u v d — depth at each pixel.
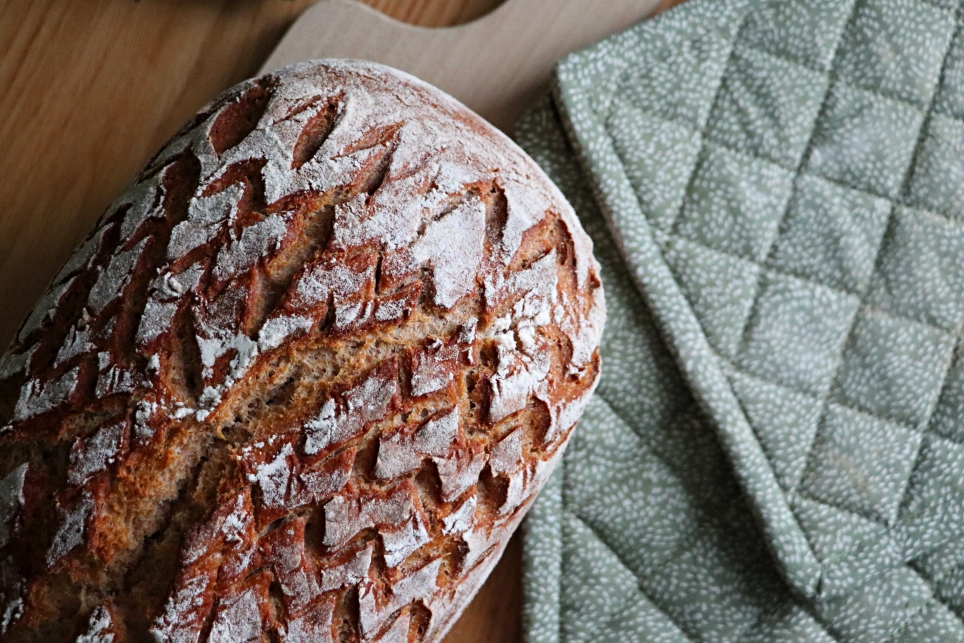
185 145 0.46
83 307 0.45
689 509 0.53
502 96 0.53
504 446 0.46
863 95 0.53
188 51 0.52
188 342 0.45
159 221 0.45
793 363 0.53
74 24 0.52
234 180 0.45
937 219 0.53
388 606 0.45
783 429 0.52
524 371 0.46
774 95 0.53
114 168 0.52
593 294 0.48
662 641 0.52
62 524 0.44
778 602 0.53
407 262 0.45
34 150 0.52
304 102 0.46
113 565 0.44
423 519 0.45
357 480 0.45
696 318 0.52
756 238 0.53
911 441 0.53
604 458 0.53
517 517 0.47
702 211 0.52
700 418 0.53
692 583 0.53
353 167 0.45
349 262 0.45
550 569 0.52
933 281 0.53
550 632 0.52
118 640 0.44
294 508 0.44
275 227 0.45
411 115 0.47
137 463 0.44
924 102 0.53
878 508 0.53
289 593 0.44
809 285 0.53
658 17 0.52
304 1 0.52
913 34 0.53
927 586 0.53
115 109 0.52
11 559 0.44
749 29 0.53
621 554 0.53
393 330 0.45
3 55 0.51
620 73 0.52
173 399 0.44
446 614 0.46
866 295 0.53
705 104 0.52
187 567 0.44
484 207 0.46
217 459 0.44
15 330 0.51
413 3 0.53
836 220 0.53
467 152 0.47
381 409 0.45
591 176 0.52
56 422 0.45
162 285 0.45
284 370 0.45
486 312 0.46
